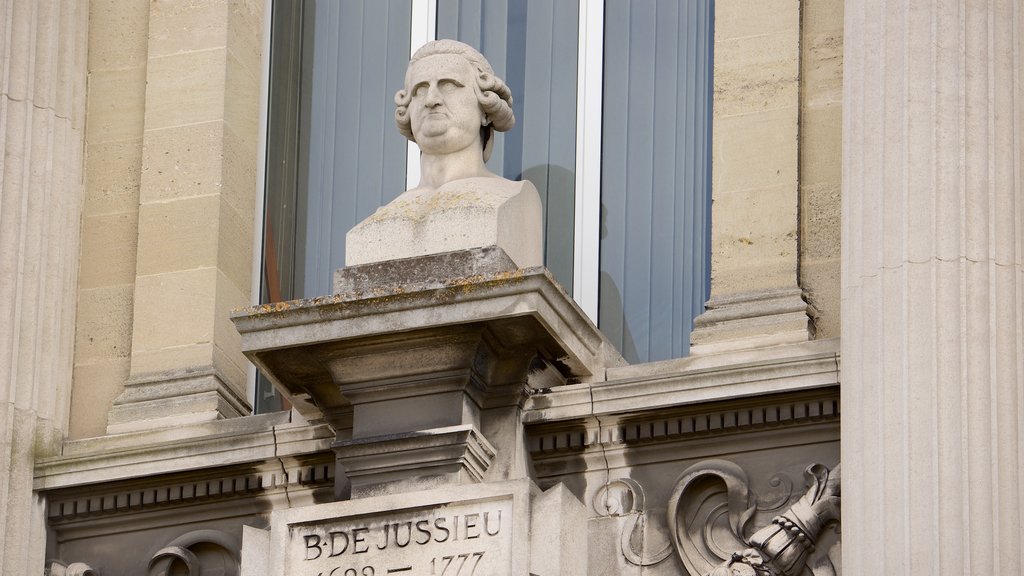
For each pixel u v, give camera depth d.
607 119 17.41
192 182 17.36
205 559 16.30
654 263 16.97
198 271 17.11
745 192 16.22
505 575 14.81
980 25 15.16
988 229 14.80
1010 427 14.38
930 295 14.68
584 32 17.66
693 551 15.27
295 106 18.08
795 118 16.28
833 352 15.21
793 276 15.94
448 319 15.14
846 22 15.62
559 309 15.25
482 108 16.16
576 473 15.66
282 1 18.28
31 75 17.30
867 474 14.52
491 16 17.94
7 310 16.72
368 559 15.09
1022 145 15.01
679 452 15.52
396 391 15.41
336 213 17.83
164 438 16.44
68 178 17.41
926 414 14.45
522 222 15.73
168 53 17.69
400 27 18.14
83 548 16.52
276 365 15.62
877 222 14.99
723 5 16.67
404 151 17.89
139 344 17.00
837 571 14.98
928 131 15.02
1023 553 14.09
